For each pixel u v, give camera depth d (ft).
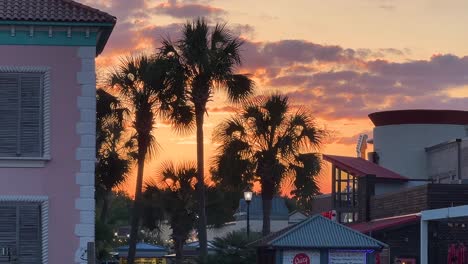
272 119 143.74
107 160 146.92
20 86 79.97
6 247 78.89
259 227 229.04
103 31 82.12
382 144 223.10
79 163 79.97
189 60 134.00
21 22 79.20
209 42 135.33
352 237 109.91
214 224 153.58
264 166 142.82
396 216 158.30
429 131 216.13
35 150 79.66
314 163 144.77
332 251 109.50
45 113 79.92
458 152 192.65
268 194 143.95
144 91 143.33
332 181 186.50
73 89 80.43
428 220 124.36
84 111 80.33
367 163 184.75
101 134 146.61
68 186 79.77
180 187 152.25
